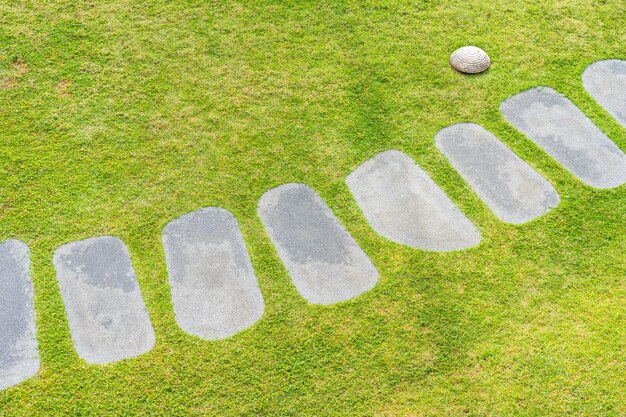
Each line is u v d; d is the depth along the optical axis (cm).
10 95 611
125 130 598
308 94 622
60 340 518
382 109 615
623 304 531
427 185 582
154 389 504
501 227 563
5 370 507
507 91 628
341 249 554
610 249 552
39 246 547
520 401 501
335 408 500
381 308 531
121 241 553
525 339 519
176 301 532
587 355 514
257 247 554
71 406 498
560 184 582
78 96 613
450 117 613
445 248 555
